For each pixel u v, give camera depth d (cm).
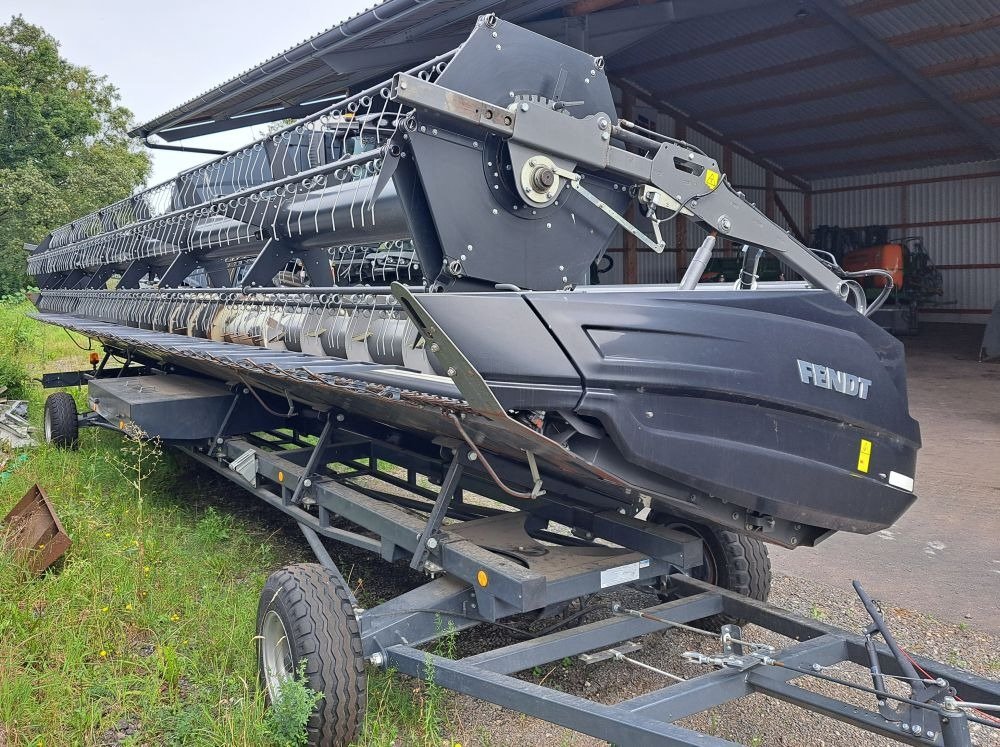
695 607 329
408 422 352
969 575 483
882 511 325
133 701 319
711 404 274
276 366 339
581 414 255
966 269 2306
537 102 297
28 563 416
